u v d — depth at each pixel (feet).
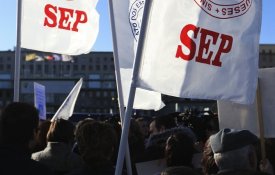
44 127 17.04
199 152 16.08
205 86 11.81
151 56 11.50
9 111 9.91
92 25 19.39
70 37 19.22
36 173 9.75
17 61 17.15
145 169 15.20
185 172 8.75
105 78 337.93
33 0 19.04
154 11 11.61
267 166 14.07
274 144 16.53
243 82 11.91
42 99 25.76
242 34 12.01
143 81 11.32
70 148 15.12
